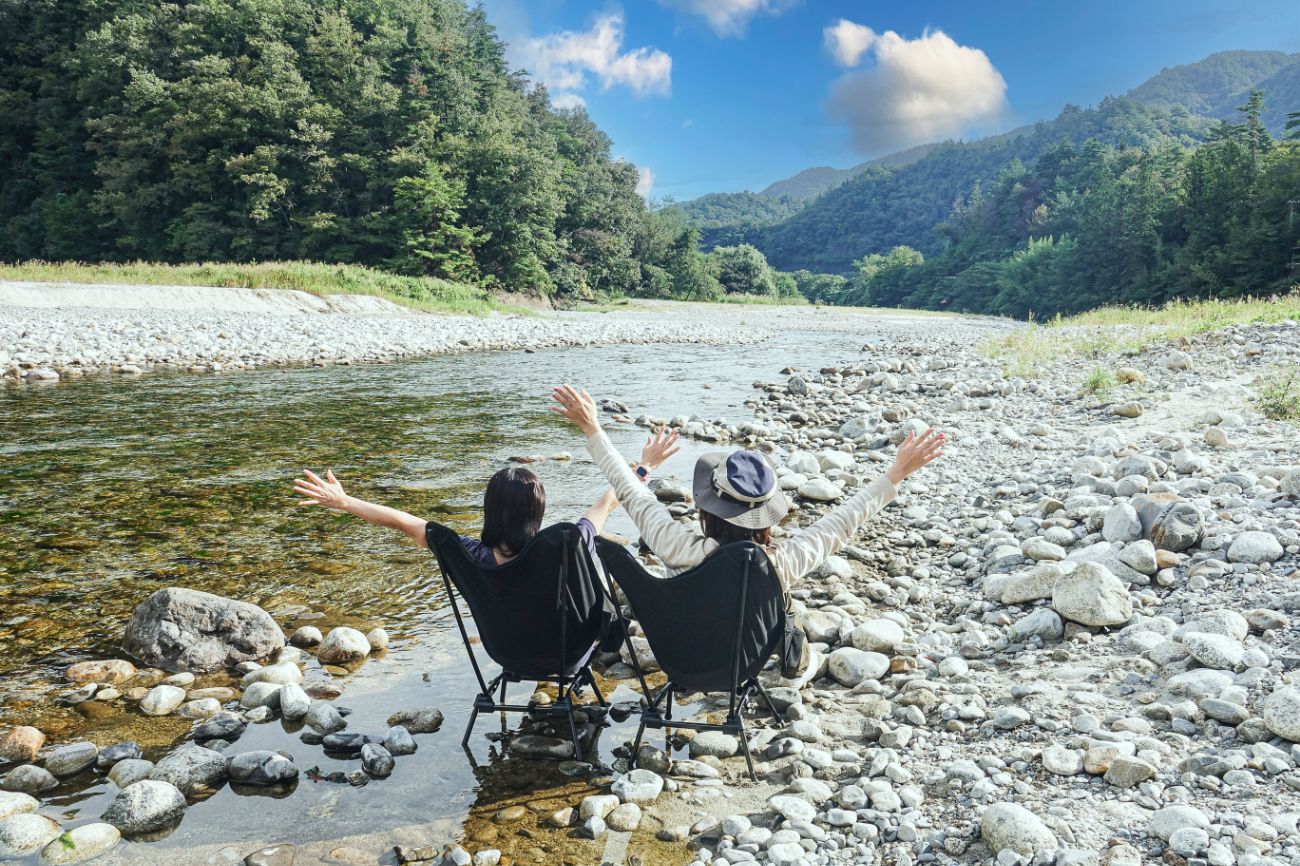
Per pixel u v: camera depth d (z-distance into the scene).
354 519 6.20
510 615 2.99
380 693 3.65
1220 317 16.67
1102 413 9.62
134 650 3.91
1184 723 2.90
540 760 3.13
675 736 3.30
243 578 4.99
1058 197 146.62
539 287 60.28
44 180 60.66
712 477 2.91
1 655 3.94
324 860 2.50
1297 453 6.56
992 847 2.36
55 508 6.36
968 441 8.84
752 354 21.38
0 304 20.67
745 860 2.44
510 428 10.01
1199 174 83.56
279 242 54.12
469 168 57.78
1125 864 2.17
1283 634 3.47
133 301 23.58
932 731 3.17
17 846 2.49
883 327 37.84
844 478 7.38
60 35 63.25
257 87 53.72
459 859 2.47
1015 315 108.88
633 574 2.82
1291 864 2.10
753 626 2.84
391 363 17.69
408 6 66.75
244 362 16.52
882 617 4.38
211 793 2.86
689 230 98.31
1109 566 4.50
